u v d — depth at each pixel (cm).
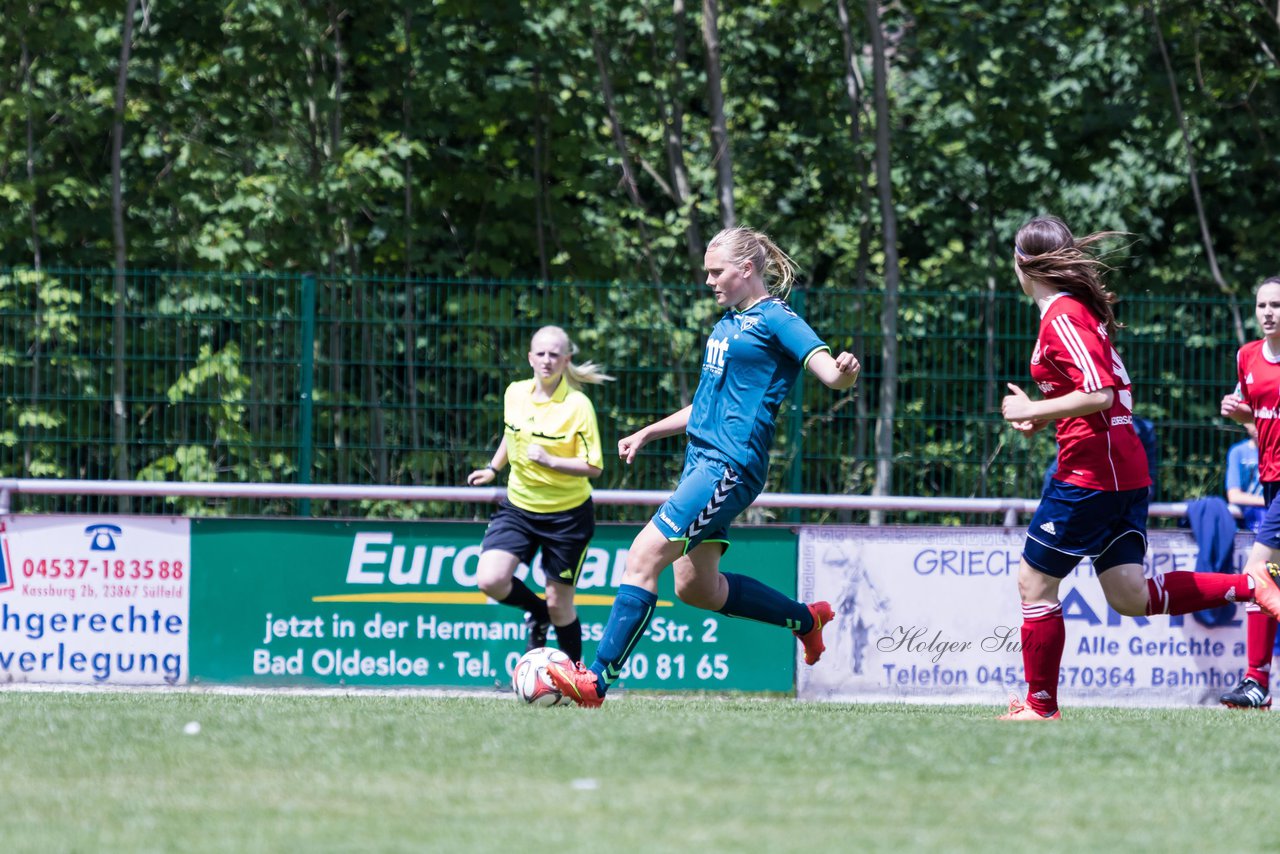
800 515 3438
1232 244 6488
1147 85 6022
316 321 3369
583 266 5659
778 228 6384
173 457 3375
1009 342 3428
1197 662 3017
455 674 2952
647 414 3428
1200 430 3469
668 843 1059
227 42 5562
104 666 2925
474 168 5738
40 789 1259
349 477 3375
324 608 2947
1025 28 5934
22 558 2920
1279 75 6081
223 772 1338
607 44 5900
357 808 1180
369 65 5738
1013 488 3438
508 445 2773
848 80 5984
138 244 5559
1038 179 6188
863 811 1188
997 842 1085
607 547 2978
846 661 2988
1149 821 1174
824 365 1978
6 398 3372
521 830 1099
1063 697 2992
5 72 5494
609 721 1705
